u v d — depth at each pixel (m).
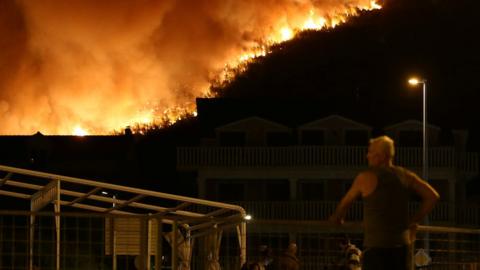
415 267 15.12
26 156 61.62
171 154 66.06
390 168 10.22
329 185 53.88
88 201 51.97
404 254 10.15
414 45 84.31
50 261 15.44
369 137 55.12
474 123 63.22
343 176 53.66
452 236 14.92
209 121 57.53
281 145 55.44
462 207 52.16
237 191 54.25
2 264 13.90
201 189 54.12
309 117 56.94
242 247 15.57
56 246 15.17
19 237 18.28
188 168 54.16
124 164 62.22
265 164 53.91
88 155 62.19
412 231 10.50
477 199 58.25
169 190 62.75
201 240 21.48
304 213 51.09
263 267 15.48
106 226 15.74
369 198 10.12
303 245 14.91
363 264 10.24
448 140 57.31
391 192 10.09
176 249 12.98
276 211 51.22
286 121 56.78
